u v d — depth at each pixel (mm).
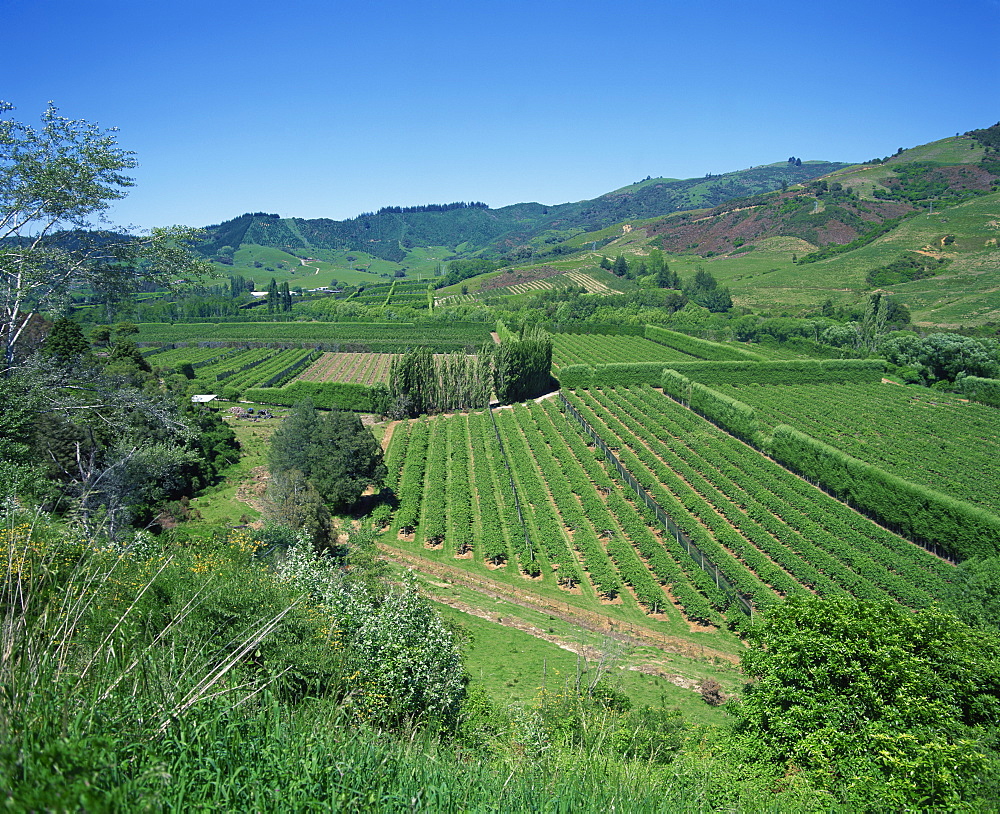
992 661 19531
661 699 29000
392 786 7605
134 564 15969
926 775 14516
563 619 40625
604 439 72125
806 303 159000
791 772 17234
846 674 18516
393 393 86812
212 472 62438
